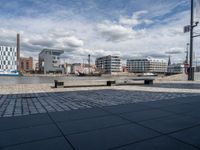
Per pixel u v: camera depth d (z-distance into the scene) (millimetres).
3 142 3885
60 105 7953
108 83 18656
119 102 8695
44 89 15055
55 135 4289
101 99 9648
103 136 4227
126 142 3881
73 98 10039
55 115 6164
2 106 7738
